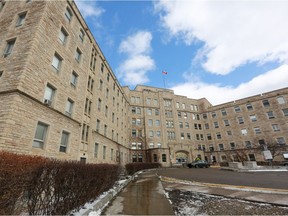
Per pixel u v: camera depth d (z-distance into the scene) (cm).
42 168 462
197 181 1200
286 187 875
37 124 1092
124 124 3762
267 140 3950
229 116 4734
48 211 457
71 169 527
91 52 2080
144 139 4359
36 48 1120
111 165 977
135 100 4722
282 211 505
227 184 1016
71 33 1617
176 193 823
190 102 5434
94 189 659
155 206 609
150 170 2716
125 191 921
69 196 505
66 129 1378
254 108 4366
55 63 1353
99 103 2345
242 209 534
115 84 3253
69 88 1497
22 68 1009
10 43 1228
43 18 1221
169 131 4666
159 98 5019
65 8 1566
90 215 514
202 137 5069
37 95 1088
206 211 527
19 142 915
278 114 3978
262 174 1571
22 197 432
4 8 1452
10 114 885
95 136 2044
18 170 419
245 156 3766
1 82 1014
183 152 4344
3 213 388
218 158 4591
